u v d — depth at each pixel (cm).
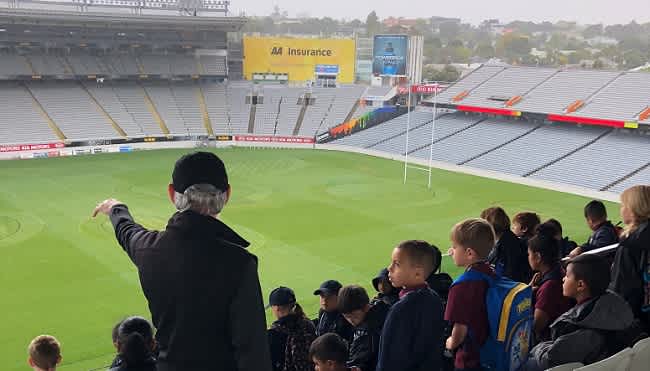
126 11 7250
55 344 791
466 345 478
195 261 311
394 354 452
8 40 6800
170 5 7419
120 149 6581
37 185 4769
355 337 636
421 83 7881
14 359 1977
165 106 7475
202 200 322
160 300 320
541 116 6456
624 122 5681
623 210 582
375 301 670
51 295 2569
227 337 321
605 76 6600
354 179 5344
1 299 2516
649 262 552
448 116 7288
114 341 714
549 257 634
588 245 852
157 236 332
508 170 5694
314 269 3009
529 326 473
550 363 445
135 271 2886
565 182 5272
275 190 4844
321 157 6475
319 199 4562
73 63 7188
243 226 3778
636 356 399
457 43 15000
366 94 7919
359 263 3119
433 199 4647
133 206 4200
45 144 6094
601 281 456
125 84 7612
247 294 314
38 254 3117
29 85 7056
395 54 7531
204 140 7025
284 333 705
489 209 837
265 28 17725
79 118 6831
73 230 3553
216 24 7275
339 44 8056
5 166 5541
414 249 463
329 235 3625
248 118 7619
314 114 7725
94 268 2916
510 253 812
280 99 7912
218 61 7975
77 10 7031
